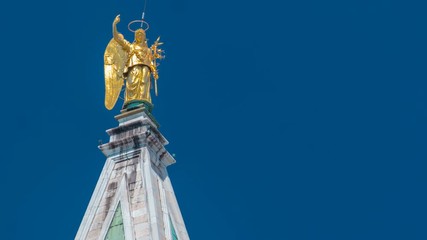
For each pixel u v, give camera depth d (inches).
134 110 2010.3
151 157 1948.8
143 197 1835.6
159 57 2156.7
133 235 1760.6
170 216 1855.3
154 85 2107.5
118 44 2118.6
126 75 2090.3
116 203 1844.2
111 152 1961.1
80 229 1822.1
